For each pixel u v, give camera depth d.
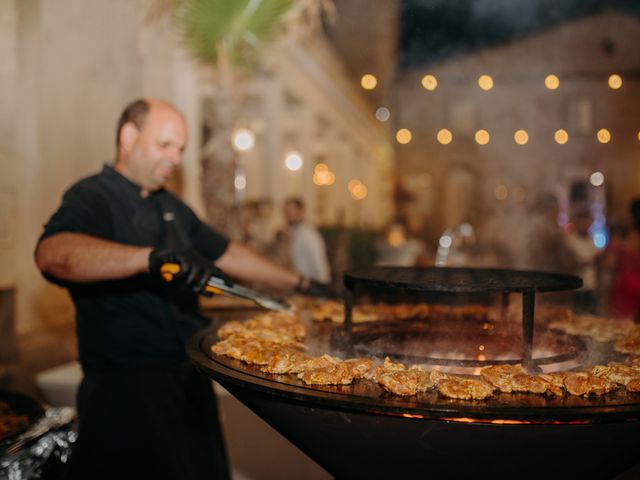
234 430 2.03
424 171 17.67
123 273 1.43
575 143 15.28
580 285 1.24
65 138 4.27
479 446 0.92
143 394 1.65
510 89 15.67
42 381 2.24
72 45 4.34
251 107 8.50
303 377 1.03
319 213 13.98
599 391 0.96
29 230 3.86
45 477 1.62
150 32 5.29
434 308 1.74
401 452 0.97
